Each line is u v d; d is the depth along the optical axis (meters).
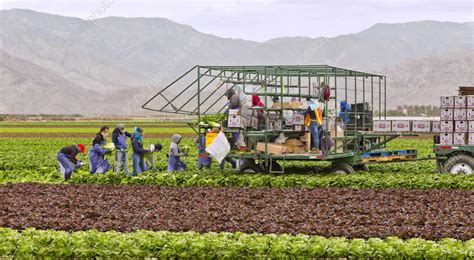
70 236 14.86
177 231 16.19
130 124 113.75
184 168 29.34
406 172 29.84
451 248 13.56
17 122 134.62
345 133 28.12
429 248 13.61
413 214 17.98
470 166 26.08
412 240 14.14
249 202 20.64
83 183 26.67
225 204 19.88
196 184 25.75
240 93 27.84
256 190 23.52
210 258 13.90
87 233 14.98
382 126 28.39
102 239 14.48
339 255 13.68
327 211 18.64
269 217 17.59
